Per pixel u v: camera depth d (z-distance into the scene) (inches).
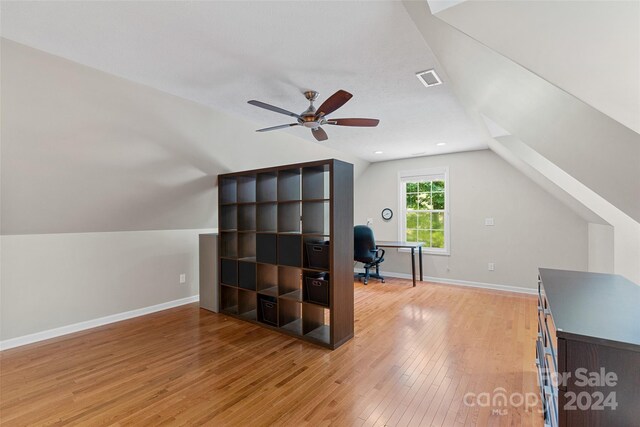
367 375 89.2
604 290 64.9
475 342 112.3
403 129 153.6
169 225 152.3
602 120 46.5
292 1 63.4
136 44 80.0
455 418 70.5
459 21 49.3
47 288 115.7
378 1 63.2
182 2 63.9
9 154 89.1
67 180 104.9
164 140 120.0
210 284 149.6
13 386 82.4
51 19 69.7
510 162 185.2
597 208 122.9
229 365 94.7
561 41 43.4
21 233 109.4
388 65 90.6
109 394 79.0
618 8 39.6
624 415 36.5
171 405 74.7
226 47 81.3
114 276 134.0
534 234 184.7
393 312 147.6
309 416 71.0
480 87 74.5
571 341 38.9
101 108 98.6
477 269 202.1
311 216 121.3
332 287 107.8
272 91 109.3
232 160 151.2
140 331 122.6
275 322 124.9
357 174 243.1
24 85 83.0
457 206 209.6
